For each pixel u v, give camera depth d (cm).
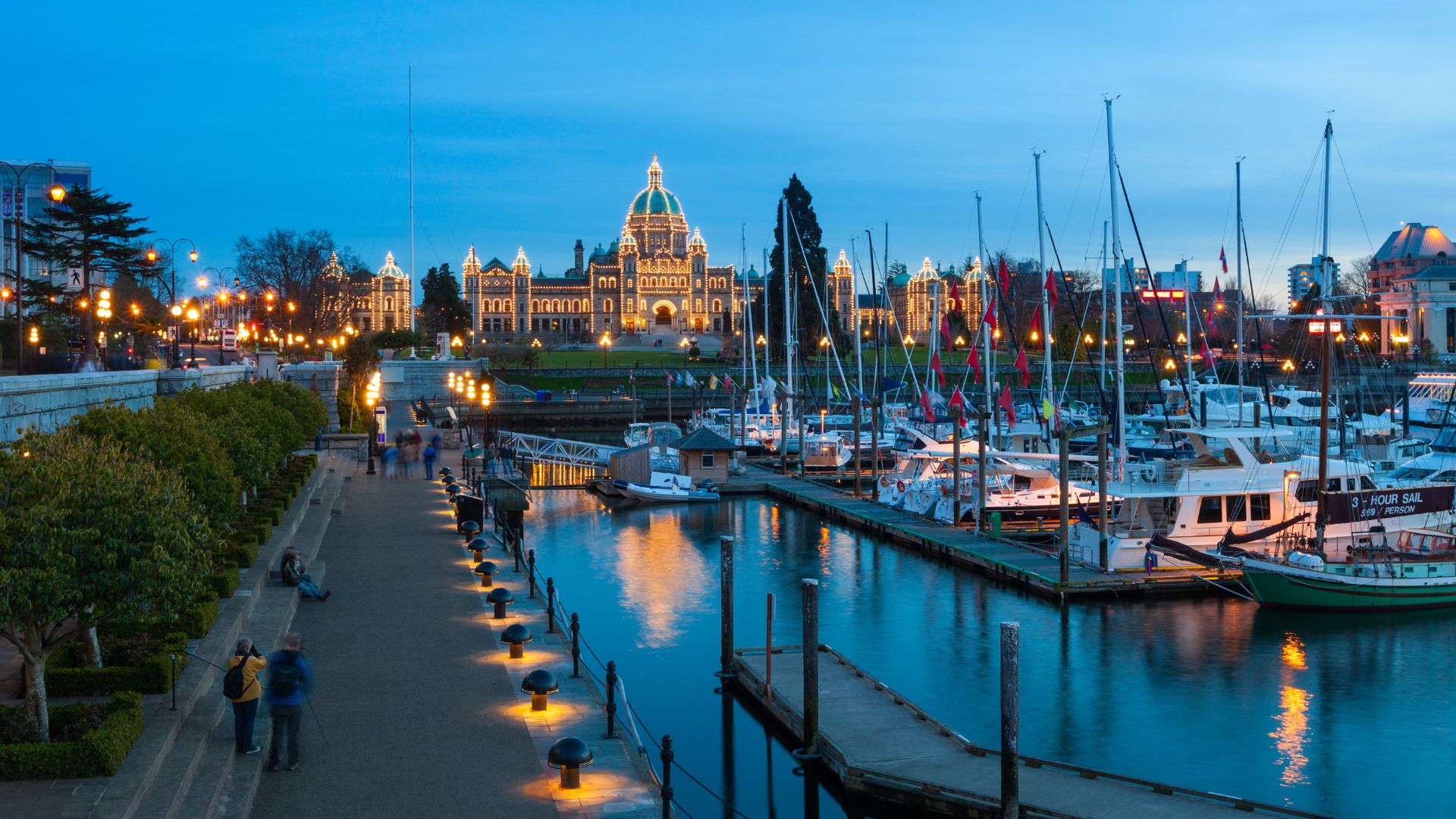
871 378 16588
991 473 7300
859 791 3056
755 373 14488
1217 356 14812
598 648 4622
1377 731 3688
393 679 3394
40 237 9056
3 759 2209
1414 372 14475
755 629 4922
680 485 8812
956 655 4547
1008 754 2755
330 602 4384
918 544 6644
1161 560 5578
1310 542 5400
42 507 2383
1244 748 3559
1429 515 5444
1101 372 8988
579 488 9594
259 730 2834
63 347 8038
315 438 9938
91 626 2603
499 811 2477
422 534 5991
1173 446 8031
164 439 3928
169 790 2270
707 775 3375
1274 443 5734
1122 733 3678
